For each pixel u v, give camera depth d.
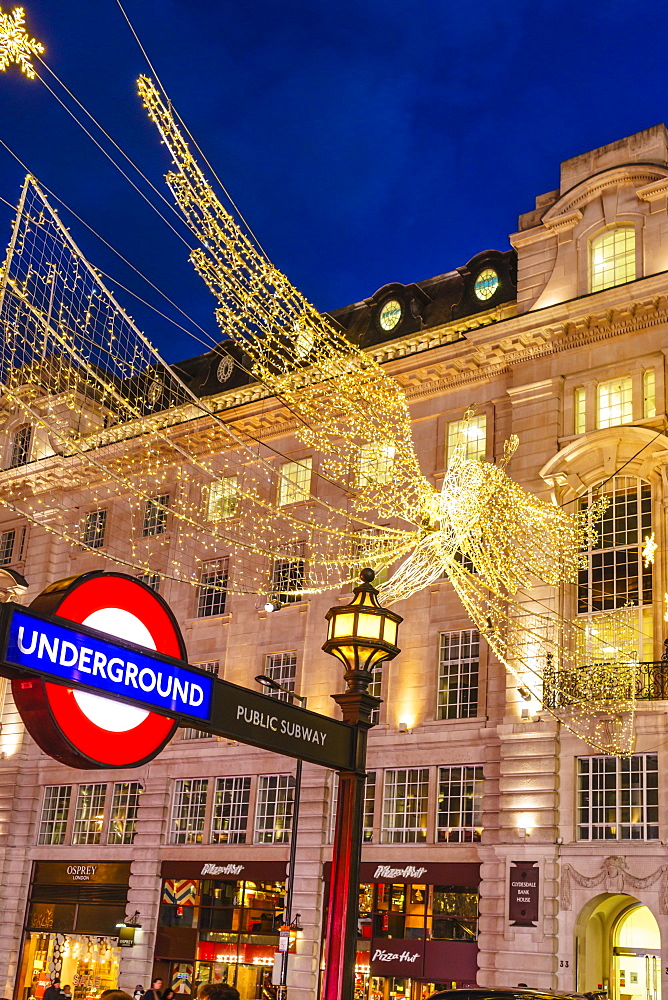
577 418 29.95
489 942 26.89
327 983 8.30
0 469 44.78
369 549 33.00
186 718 6.74
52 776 40.12
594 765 26.78
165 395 41.50
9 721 42.16
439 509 27.27
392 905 29.45
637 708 25.97
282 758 33.66
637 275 29.48
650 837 25.44
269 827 33.38
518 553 28.81
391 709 31.31
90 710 6.00
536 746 27.55
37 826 40.03
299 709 8.19
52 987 27.06
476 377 32.53
